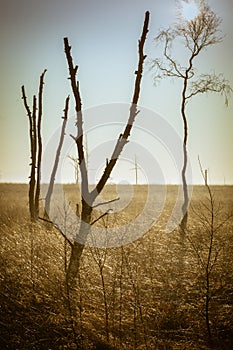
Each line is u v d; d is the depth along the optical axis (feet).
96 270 40.27
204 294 37.68
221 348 30.25
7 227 59.57
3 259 43.37
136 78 40.88
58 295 36.17
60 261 42.68
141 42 41.06
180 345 30.53
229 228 57.57
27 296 36.91
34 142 78.38
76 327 32.09
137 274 39.75
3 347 30.30
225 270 42.37
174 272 42.14
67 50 41.34
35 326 32.73
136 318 33.65
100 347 29.96
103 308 34.68
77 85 41.11
